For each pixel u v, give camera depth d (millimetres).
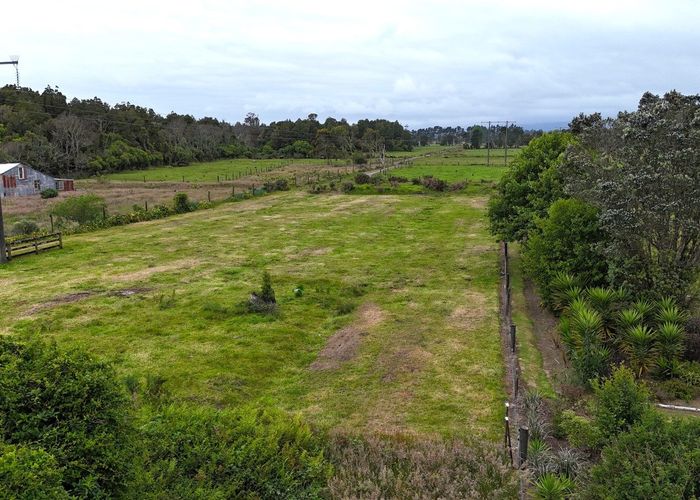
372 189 53219
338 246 30484
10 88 106750
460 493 8438
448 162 90812
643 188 15039
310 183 58656
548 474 8750
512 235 24016
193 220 38844
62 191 60156
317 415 12133
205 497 7566
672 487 7012
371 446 9836
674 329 13547
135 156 94250
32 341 6840
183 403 11031
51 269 25281
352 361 15031
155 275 24109
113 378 6918
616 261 16438
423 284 22719
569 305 16953
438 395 12977
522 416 11633
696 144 14805
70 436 6016
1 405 5941
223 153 120938
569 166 19312
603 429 9469
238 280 23312
